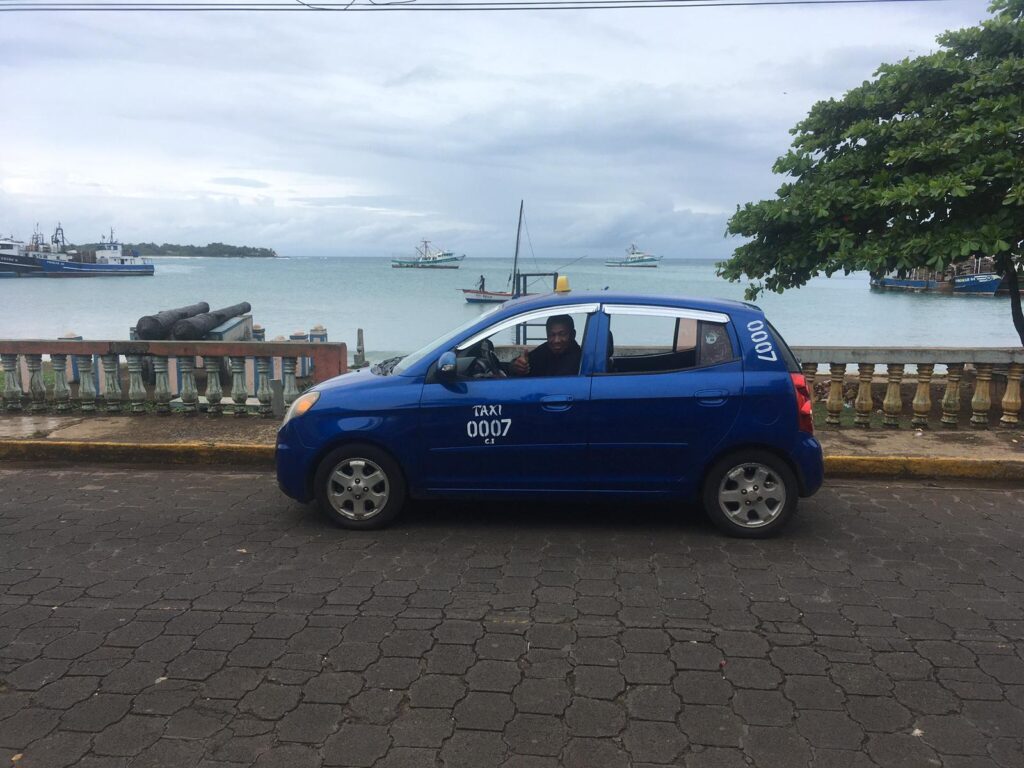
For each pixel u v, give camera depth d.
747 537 5.45
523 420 5.38
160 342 8.88
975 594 4.55
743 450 5.39
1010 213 7.29
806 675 3.61
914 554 5.20
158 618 4.18
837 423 8.51
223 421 8.73
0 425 8.51
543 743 3.08
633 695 3.44
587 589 4.58
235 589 4.57
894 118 8.35
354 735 3.13
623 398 5.32
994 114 7.48
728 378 5.33
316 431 5.54
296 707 3.33
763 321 5.48
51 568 4.91
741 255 8.71
